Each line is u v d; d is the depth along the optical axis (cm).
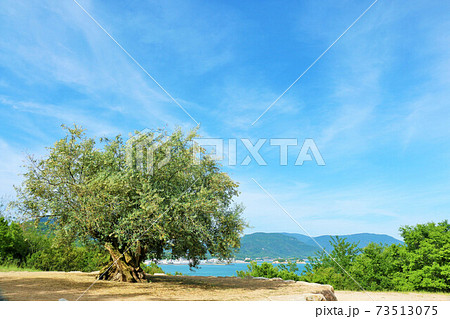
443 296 1294
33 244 1927
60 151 1069
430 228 1658
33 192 1067
